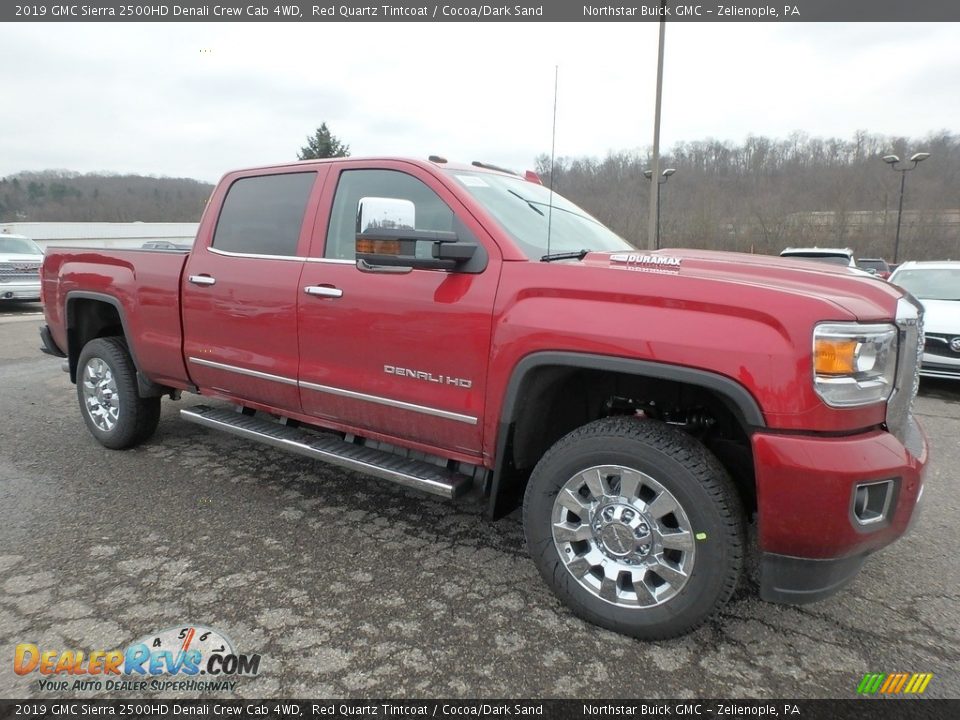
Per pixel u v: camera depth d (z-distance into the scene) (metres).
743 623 2.56
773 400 2.06
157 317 3.98
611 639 2.43
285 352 3.37
